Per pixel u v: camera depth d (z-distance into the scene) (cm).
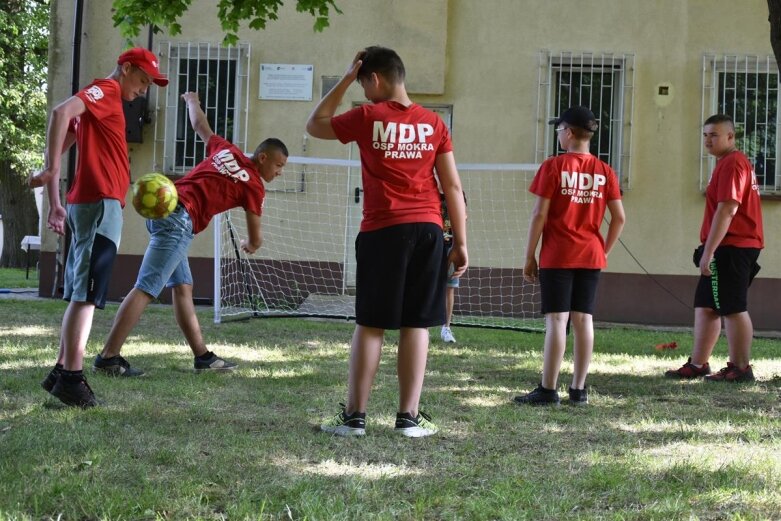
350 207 1206
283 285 1198
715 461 386
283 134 1208
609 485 344
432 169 431
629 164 1192
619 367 720
